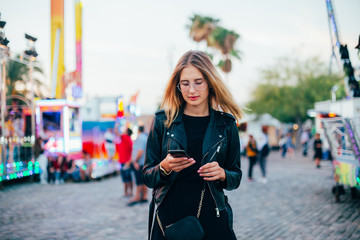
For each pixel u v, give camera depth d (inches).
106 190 370.0
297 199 296.7
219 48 926.4
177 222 67.0
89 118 644.7
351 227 195.3
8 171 391.2
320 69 1240.8
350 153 248.1
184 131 71.1
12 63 409.1
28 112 441.4
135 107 690.2
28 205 281.6
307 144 1082.1
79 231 199.2
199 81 70.6
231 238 70.6
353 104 279.7
